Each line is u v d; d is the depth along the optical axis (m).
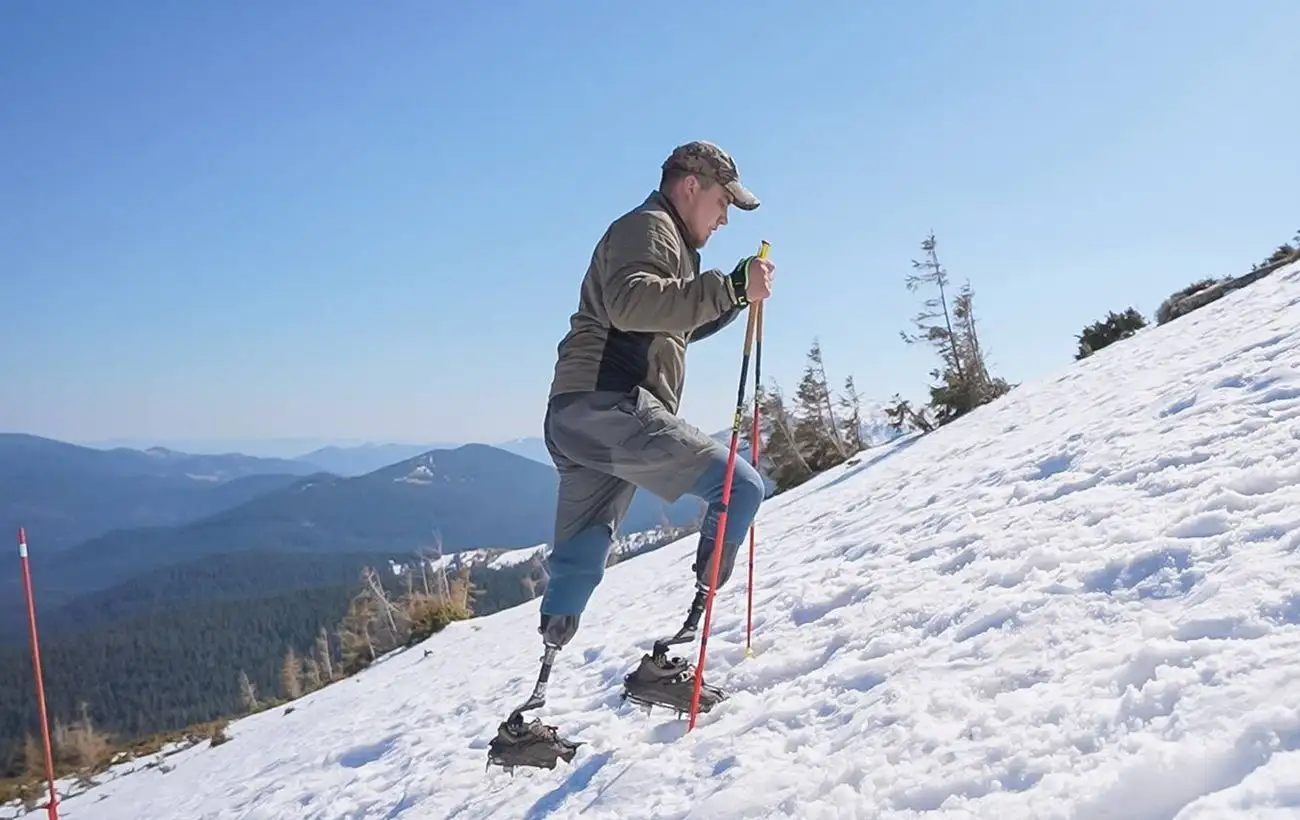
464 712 6.55
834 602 4.29
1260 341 6.31
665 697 3.46
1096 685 2.12
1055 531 3.62
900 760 2.19
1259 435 3.66
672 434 3.20
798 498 15.23
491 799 3.65
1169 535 2.91
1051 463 5.41
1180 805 1.55
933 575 3.92
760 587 5.88
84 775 16.70
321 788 5.96
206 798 8.34
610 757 3.41
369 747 6.75
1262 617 2.08
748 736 2.92
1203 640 2.06
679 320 2.99
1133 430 5.10
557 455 3.46
